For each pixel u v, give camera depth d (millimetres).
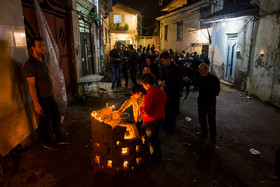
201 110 4504
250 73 8500
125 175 3199
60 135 4148
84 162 3572
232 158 3869
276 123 5586
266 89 7402
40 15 4324
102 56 12859
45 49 4309
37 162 3490
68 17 6395
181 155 3936
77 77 6848
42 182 3039
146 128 3354
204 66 4121
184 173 3377
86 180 3117
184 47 16656
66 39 6480
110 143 2926
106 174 3156
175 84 4586
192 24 15117
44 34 4328
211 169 3512
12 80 3252
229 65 10578
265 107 6977
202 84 4273
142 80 3240
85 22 8500
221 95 8578
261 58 7719
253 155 3986
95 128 2928
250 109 6777
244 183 3168
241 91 9211
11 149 3207
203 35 13633
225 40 10797
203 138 4672
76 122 5273
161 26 22844
